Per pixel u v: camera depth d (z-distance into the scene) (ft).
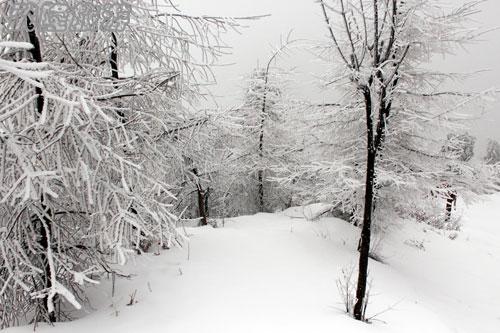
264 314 17.69
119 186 16.16
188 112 20.43
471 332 23.81
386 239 38.42
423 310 22.38
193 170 36.88
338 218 39.29
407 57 27.61
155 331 15.51
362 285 18.61
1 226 15.64
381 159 30.94
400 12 22.89
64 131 13.64
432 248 42.14
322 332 16.07
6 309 16.20
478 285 35.22
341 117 31.83
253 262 25.02
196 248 26.50
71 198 16.19
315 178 38.58
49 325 15.94
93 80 15.55
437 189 29.94
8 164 13.87
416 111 29.09
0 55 14.06
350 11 20.07
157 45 17.38
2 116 10.49
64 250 16.71
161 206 16.38
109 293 19.75
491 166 29.43
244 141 52.31
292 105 32.07
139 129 18.61
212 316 17.17
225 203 58.34
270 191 57.31
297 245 29.19
